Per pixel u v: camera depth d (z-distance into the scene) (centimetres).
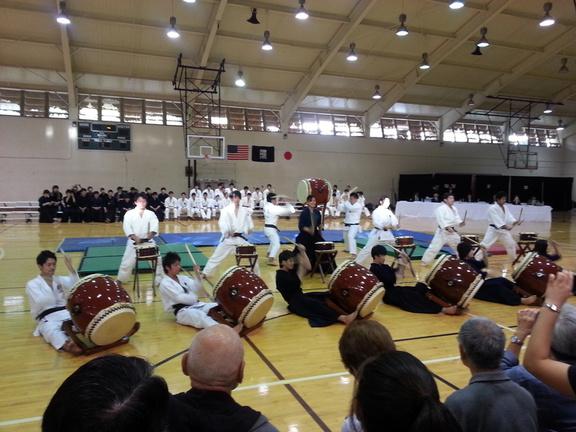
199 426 154
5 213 1641
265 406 321
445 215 850
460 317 554
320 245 762
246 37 1564
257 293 479
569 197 2711
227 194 1911
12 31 1448
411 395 108
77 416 81
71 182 1850
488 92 2109
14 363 399
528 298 611
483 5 1448
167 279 518
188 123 2012
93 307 406
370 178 2377
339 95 2109
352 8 1438
